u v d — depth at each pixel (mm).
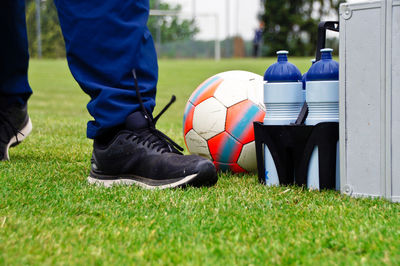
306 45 31875
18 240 1400
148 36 2221
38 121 5328
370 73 1972
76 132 4453
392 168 1952
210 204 1881
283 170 2301
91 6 2078
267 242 1438
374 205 1893
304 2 31969
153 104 2264
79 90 12180
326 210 1792
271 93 2287
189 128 2898
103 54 2102
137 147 2221
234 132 2730
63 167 2730
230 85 2818
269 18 32312
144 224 1615
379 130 1969
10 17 2734
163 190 2129
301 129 2213
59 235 1466
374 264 1258
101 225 1596
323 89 2168
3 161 2842
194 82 13945
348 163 2066
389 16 1906
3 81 2846
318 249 1379
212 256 1322
